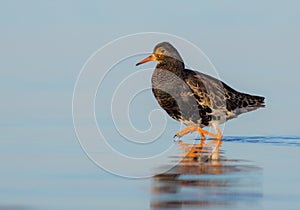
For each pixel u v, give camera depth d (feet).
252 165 51.44
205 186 45.11
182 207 40.42
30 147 57.00
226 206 40.47
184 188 44.73
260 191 43.70
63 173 49.67
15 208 40.91
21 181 47.16
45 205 41.57
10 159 53.42
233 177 47.50
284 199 41.86
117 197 43.11
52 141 59.00
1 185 46.26
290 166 51.11
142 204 41.42
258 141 61.46
